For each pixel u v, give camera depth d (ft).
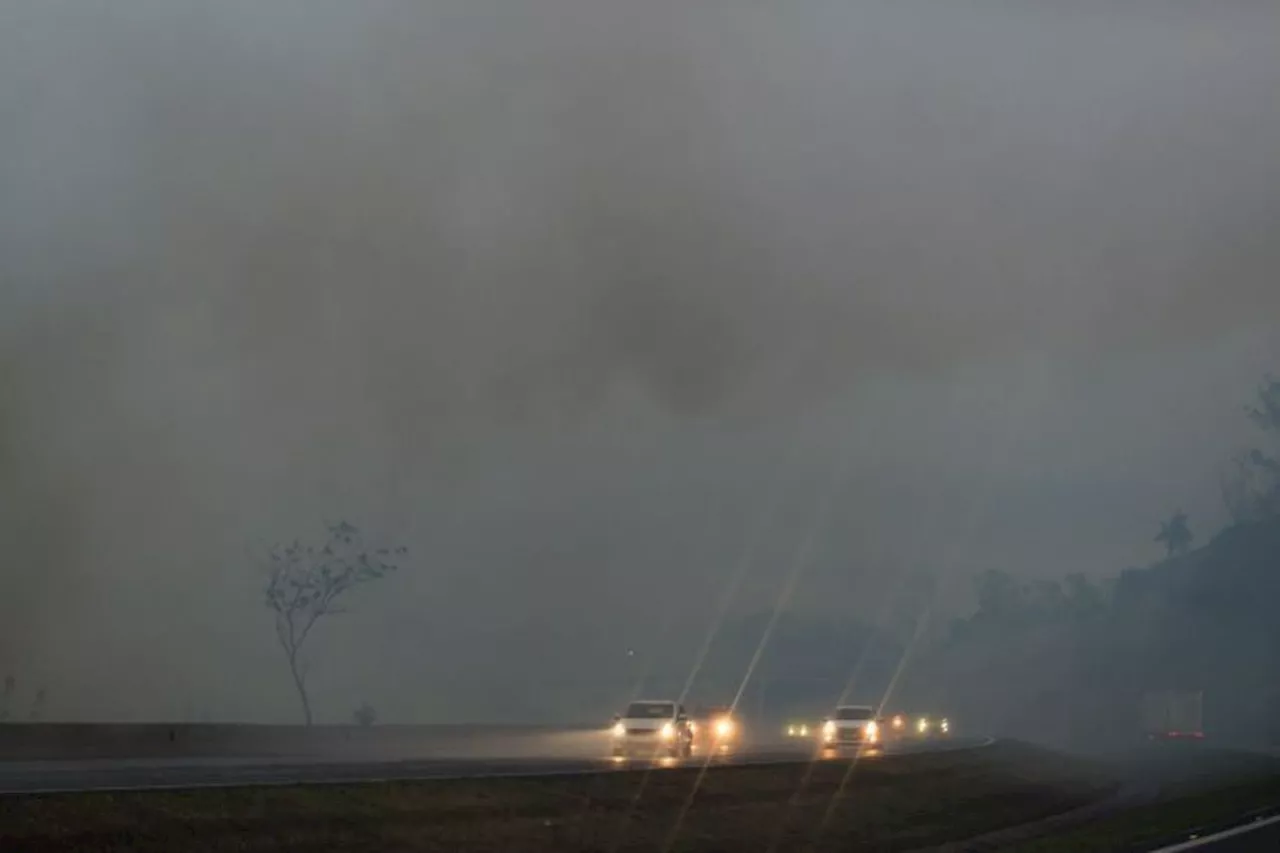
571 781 107.76
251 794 83.56
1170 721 331.36
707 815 109.50
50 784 91.86
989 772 173.78
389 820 86.79
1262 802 131.75
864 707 225.35
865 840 115.14
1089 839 98.48
